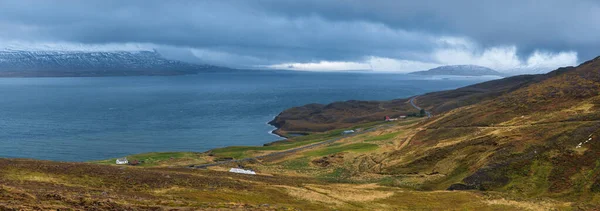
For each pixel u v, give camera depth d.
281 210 39.81
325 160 100.31
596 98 109.81
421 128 131.38
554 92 128.75
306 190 57.22
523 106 121.06
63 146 164.12
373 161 95.88
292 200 49.94
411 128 139.00
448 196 55.81
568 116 95.31
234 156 115.31
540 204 49.69
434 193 58.00
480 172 66.19
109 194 40.19
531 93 137.12
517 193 59.25
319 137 161.38
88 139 180.50
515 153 71.06
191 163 103.62
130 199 37.84
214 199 44.91
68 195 35.56
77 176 48.66
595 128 72.56
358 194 56.47
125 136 191.25
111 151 158.25
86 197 35.66
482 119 118.50
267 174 85.19
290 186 59.97
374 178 79.88
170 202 38.59
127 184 47.84
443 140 102.31
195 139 188.88
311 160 102.12
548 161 65.19
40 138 179.50
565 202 51.03
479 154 78.38
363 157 100.75
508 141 80.62
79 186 44.19
